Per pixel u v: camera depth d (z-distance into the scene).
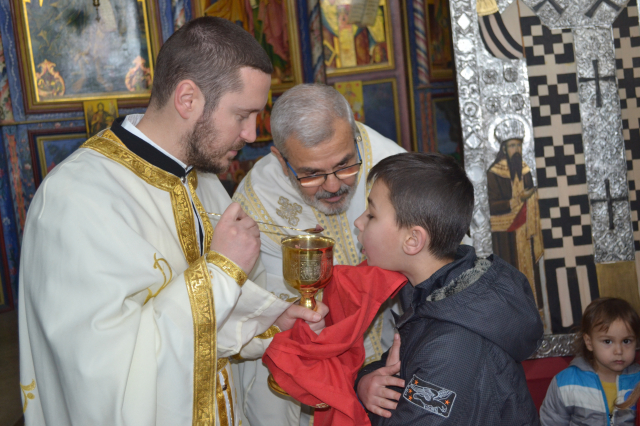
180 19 6.98
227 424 1.54
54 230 1.25
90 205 1.27
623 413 2.14
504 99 3.28
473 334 1.23
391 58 7.37
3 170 6.47
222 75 1.37
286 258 1.44
